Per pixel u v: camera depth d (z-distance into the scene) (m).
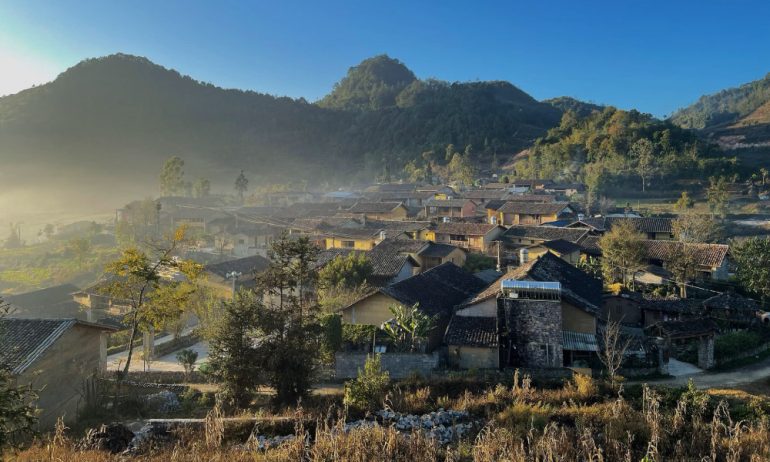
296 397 22.44
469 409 20.20
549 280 30.81
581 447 16.36
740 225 71.19
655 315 34.44
